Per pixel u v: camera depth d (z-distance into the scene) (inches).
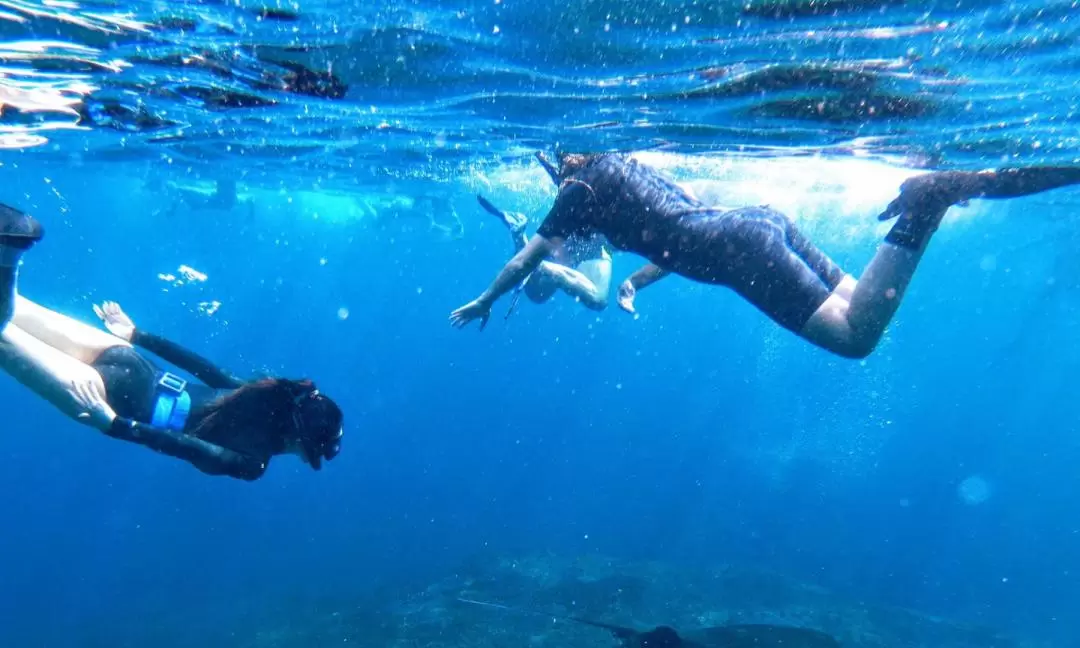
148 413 203.9
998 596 1097.4
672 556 1140.5
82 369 193.5
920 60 232.5
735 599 812.6
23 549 1501.0
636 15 207.6
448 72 301.0
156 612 1000.2
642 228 197.9
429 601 789.9
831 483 1744.6
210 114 460.8
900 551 1288.1
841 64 242.5
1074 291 1577.3
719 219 190.7
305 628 742.5
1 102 432.1
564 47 245.9
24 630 977.5
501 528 1348.4
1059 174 159.6
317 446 203.6
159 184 1101.1
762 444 2058.3
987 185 165.2
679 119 345.1
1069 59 221.6
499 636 638.5
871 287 175.5
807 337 189.3
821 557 1203.2
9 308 173.9
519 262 213.3
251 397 201.5
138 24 262.4
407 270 3622.0
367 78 326.3
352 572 1109.1
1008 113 291.4
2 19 262.1
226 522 1508.4
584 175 202.7
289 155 689.6
